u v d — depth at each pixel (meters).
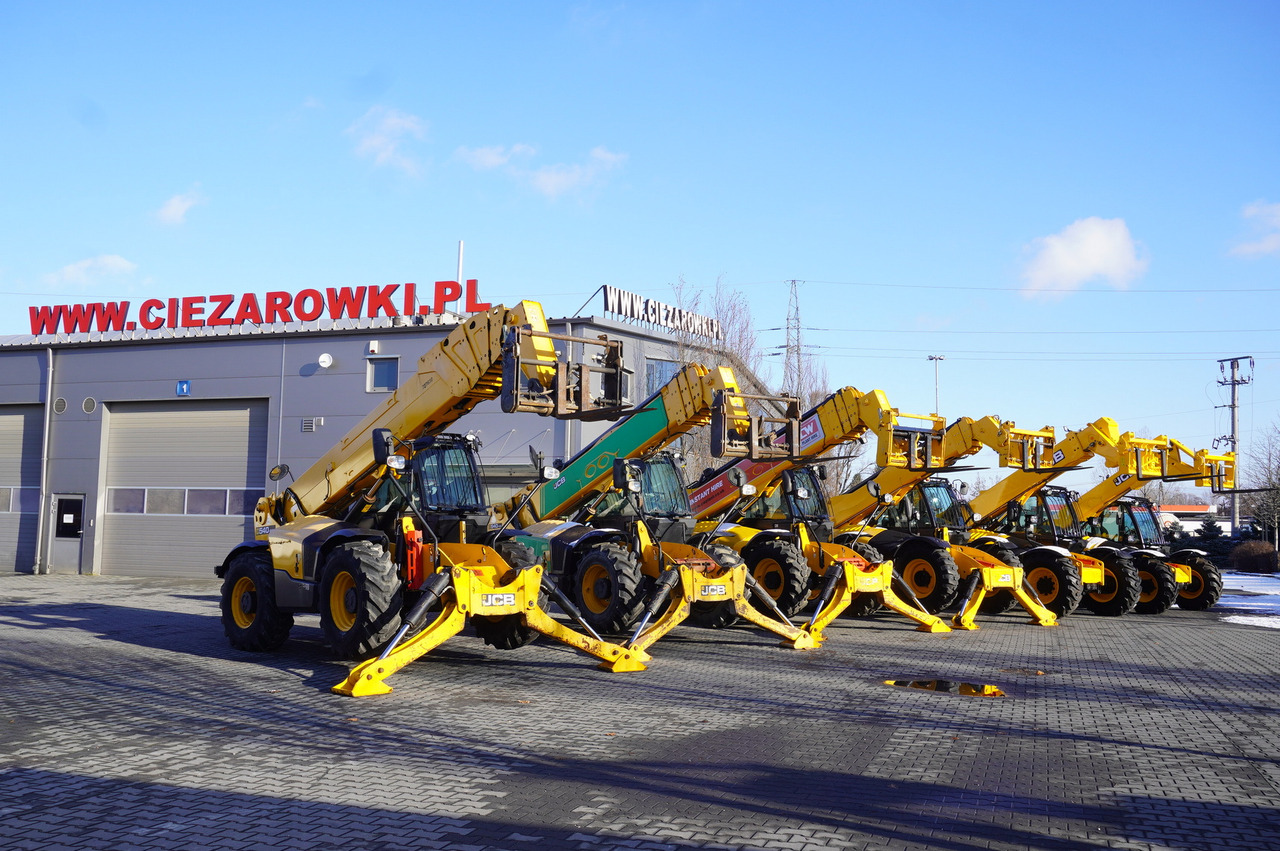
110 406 26.08
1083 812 5.50
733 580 11.90
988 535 17.66
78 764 6.36
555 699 8.74
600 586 12.35
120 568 25.56
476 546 10.45
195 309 25.73
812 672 10.38
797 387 34.62
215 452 25.16
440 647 12.14
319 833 5.01
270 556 11.85
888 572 14.18
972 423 16.59
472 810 5.41
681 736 7.29
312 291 25.22
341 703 8.51
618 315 26.97
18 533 26.55
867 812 5.46
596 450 13.56
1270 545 37.34
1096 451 17.78
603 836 5.00
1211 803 5.70
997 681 9.94
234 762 6.43
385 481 11.35
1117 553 17.78
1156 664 11.27
